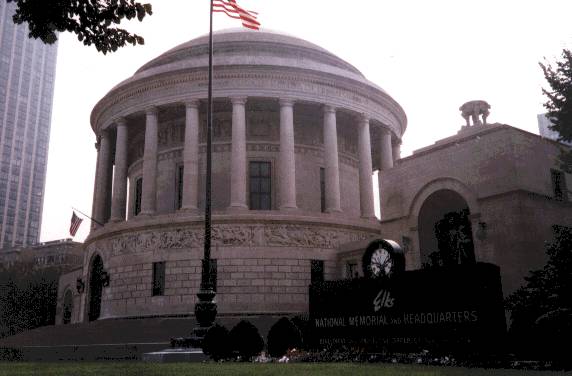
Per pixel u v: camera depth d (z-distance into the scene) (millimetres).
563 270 16344
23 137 172125
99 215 51719
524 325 14586
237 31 54812
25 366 18062
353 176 54312
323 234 44031
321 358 17016
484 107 35750
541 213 26922
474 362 13766
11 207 164625
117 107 50375
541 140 28578
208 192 24219
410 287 16812
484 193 27625
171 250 42656
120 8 11594
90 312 48875
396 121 55781
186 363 17609
